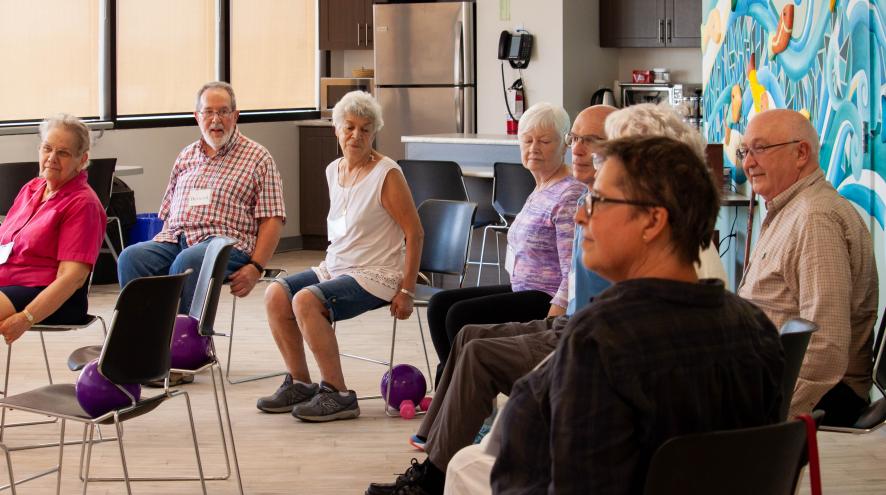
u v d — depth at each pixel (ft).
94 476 14.08
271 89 35.22
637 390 6.05
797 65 17.80
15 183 23.76
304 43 36.14
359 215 16.85
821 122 16.80
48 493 13.41
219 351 21.21
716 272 9.78
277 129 34.55
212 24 33.45
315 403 16.57
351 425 16.42
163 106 32.19
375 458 14.88
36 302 14.58
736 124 21.54
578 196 13.88
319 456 14.97
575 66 33.50
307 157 35.12
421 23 34.09
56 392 12.23
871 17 14.80
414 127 34.58
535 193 14.53
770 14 19.22
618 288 6.33
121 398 11.45
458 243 17.62
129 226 28.45
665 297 6.26
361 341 22.25
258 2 34.65
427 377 19.36
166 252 18.89
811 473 6.81
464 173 26.40
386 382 17.02
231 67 34.04
